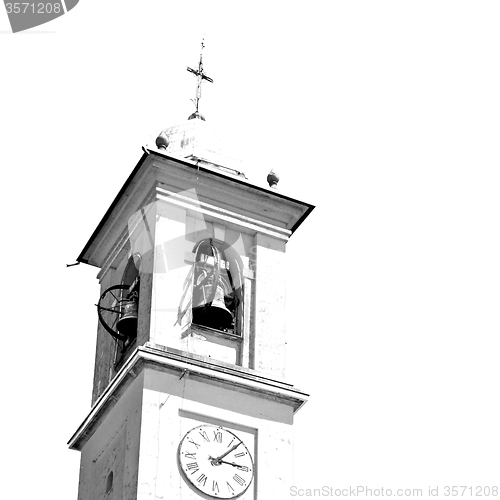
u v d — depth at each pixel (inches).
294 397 2135.8
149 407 2068.2
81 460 2196.1
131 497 2021.4
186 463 2055.9
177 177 2225.6
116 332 2220.7
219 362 2124.8
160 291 2155.5
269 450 2101.4
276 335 2192.4
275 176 2272.4
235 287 2222.0
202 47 2381.9
